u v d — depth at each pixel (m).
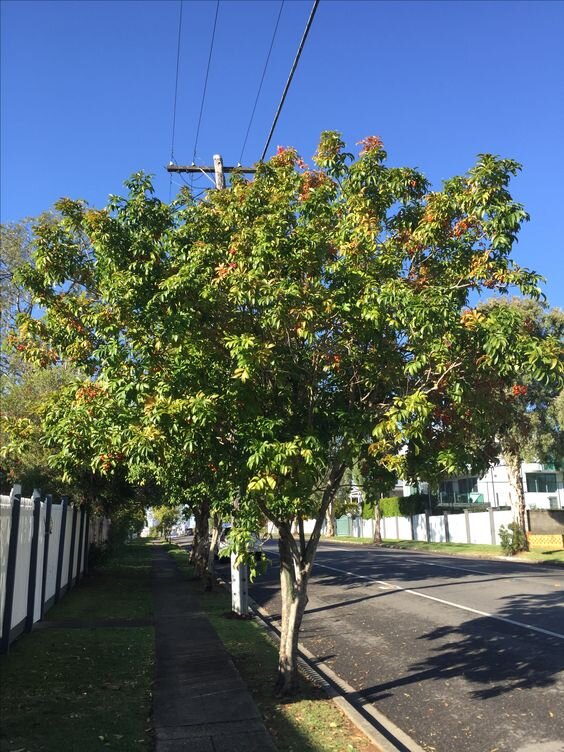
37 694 6.95
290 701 7.04
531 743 5.96
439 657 9.47
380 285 6.46
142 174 7.21
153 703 6.82
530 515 35.81
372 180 7.46
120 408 6.38
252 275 6.03
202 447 6.53
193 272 6.37
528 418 29.30
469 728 6.44
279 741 5.81
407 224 7.52
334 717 6.50
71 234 7.39
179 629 11.38
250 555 7.06
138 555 36.47
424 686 8.01
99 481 18.86
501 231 6.62
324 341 6.61
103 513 21.53
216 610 13.91
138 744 5.57
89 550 21.73
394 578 20.25
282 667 7.34
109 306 6.91
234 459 6.67
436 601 14.85
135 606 14.34
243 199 7.48
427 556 31.44
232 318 6.64
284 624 7.47
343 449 6.54
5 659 8.61
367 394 7.02
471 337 6.12
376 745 5.70
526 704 7.06
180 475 8.66
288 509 6.66
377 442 6.38
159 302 6.38
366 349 6.88
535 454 33.03
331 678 8.62
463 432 7.03
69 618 12.48
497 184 6.71
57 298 7.32
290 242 6.52
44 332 7.40
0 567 8.77
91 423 6.39
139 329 6.52
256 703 6.93
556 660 8.83
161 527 76.19
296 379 6.96
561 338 28.88
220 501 7.77
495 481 53.28
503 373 6.30
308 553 7.45
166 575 22.88
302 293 6.07
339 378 7.14
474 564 25.36
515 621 11.84
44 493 16.84
